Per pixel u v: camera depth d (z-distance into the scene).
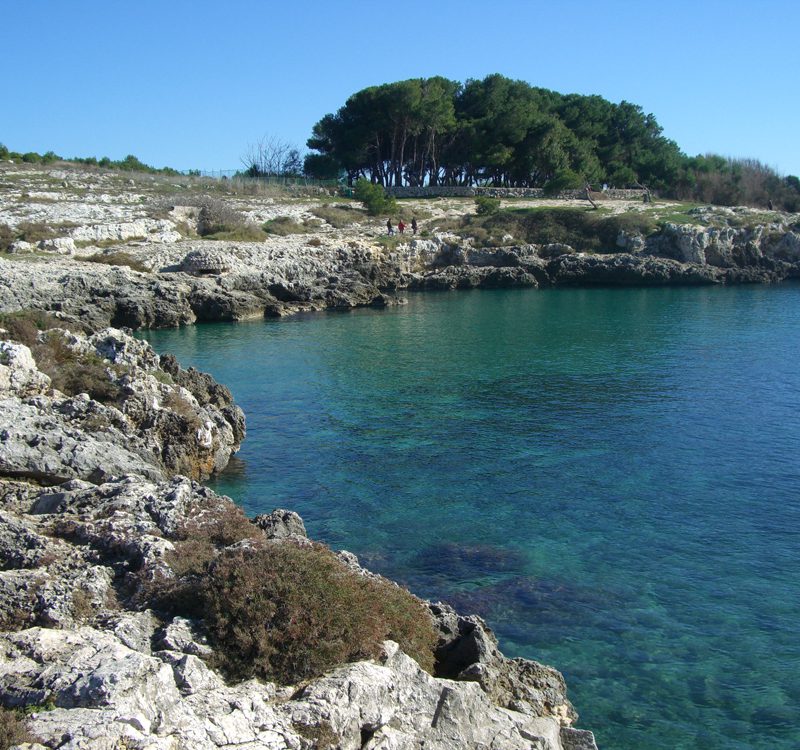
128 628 11.12
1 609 11.50
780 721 13.48
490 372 40.91
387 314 64.56
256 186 108.38
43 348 26.20
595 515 22.36
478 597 17.78
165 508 15.50
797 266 86.19
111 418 23.44
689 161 129.38
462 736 10.47
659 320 58.84
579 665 15.09
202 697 9.43
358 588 12.61
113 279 57.81
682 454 27.39
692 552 19.97
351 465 26.81
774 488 24.16
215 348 48.94
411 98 105.81
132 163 129.38
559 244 87.94
